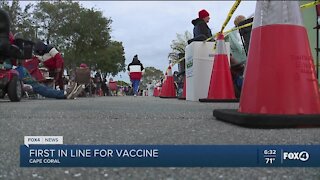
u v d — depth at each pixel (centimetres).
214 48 652
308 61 244
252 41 260
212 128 233
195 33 742
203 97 655
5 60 626
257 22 257
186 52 739
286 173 130
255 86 248
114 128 235
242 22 655
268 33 246
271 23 246
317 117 230
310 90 240
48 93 848
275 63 241
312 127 231
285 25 244
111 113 341
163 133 212
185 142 182
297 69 240
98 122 268
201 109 396
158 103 553
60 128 236
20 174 131
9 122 269
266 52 245
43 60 983
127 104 525
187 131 220
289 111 235
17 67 809
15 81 632
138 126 245
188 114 330
